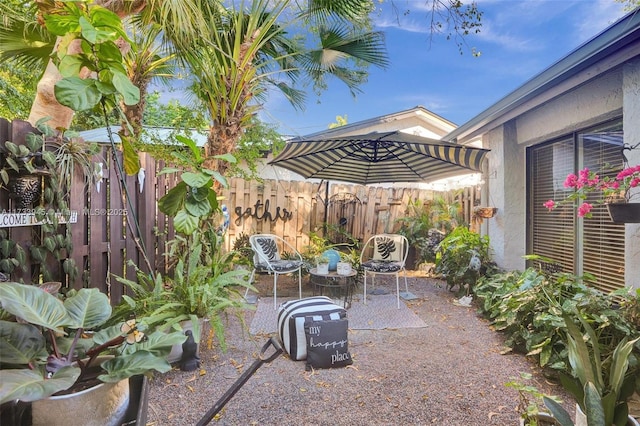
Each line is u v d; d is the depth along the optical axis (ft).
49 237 6.94
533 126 13.70
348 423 6.16
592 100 10.67
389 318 11.99
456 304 13.70
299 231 20.45
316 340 8.17
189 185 7.29
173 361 7.97
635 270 8.85
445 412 6.49
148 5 9.34
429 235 19.77
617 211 7.80
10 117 19.81
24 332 3.37
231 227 19.39
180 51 11.19
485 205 16.29
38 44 10.85
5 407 3.18
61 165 7.02
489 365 8.39
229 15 12.97
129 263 9.61
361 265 14.58
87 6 5.63
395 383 7.53
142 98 15.47
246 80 12.95
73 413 3.24
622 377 4.70
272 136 16.65
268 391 7.14
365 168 17.58
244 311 12.49
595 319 7.54
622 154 8.63
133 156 7.41
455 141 17.93
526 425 5.03
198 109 15.58
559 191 12.65
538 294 9.45
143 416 3.41
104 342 3.82
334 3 11.69
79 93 5.49
